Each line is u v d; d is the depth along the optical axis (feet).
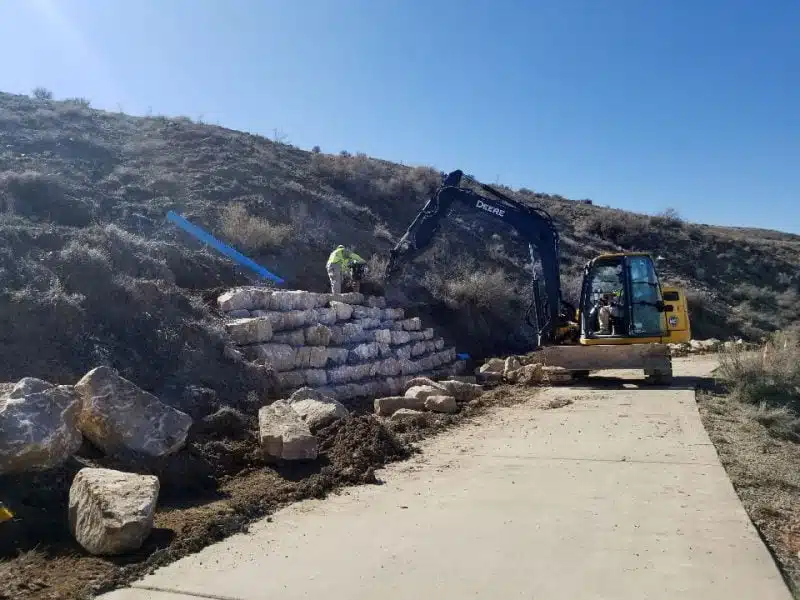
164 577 16.57
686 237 152.87
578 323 55.36
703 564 17.07
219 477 25.07
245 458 27.04
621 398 44.04
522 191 165.37
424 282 78.02
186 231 59.93
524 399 45.27
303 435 27.02
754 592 15.49
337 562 17.48
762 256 153.28
